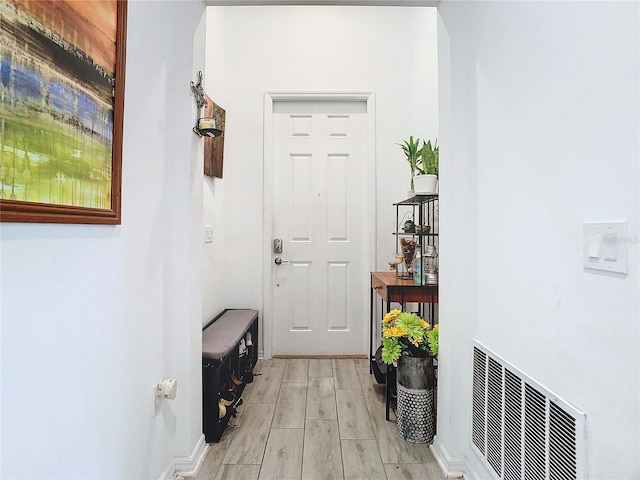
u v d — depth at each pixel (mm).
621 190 683
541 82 930
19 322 683
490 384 1210
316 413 1905
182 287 1428
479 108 1297
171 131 1415
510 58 1084
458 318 1418
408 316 1694
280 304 2822
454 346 1423
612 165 703
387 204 2760
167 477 1362
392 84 2754
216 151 2479
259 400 2061
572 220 817
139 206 1168
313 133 2803
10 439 664
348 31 2760
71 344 830
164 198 1362
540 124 936
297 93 2744
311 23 2762
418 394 1627
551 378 893
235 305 2766
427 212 2365
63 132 789
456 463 1416
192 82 1442
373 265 2746
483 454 1253
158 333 1316
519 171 1037
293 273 2822
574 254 811
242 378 2166
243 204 2762
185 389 1431
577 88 798
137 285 1155
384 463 1488
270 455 1541
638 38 647
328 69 2752
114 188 994
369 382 2318
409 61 2760
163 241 1358
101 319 953
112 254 1005
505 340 1123
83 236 875
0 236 643
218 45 2594
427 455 1545
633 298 659
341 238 2818
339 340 2822
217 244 2586
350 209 2812
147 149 1221
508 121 1098
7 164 645
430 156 1994
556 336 874
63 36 788
